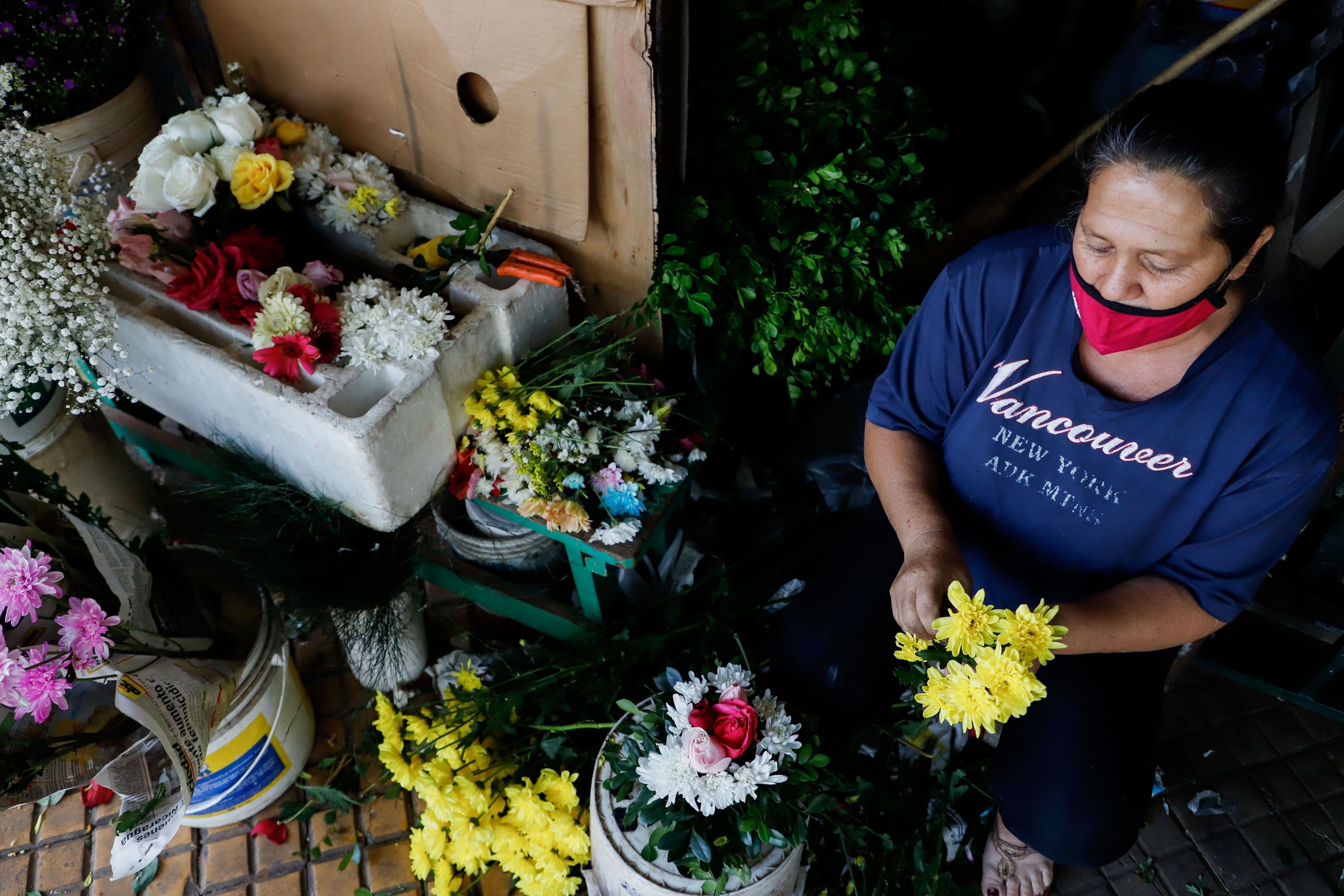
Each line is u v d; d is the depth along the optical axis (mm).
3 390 1501
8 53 1651
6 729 1229
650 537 1579
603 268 1788
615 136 1547
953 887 1548
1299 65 2002
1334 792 1829
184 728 1376
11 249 1407
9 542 1369
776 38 1729
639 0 1360
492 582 1796
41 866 1713
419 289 1620
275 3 1688
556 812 1541
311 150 1766
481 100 1657
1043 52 2479
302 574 1611
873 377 2025
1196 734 1914
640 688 1683
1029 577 1416
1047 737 1408
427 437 1575
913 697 1552
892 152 1866
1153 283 981
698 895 1334
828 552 1675
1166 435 1159
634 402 1665
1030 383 1234
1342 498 1880
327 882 1706
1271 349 1083
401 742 1691
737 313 1750
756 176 1714
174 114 2188
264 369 1501
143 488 2066
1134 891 1692
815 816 1479
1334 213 1843
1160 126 899
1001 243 1229
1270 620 2105
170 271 1630
